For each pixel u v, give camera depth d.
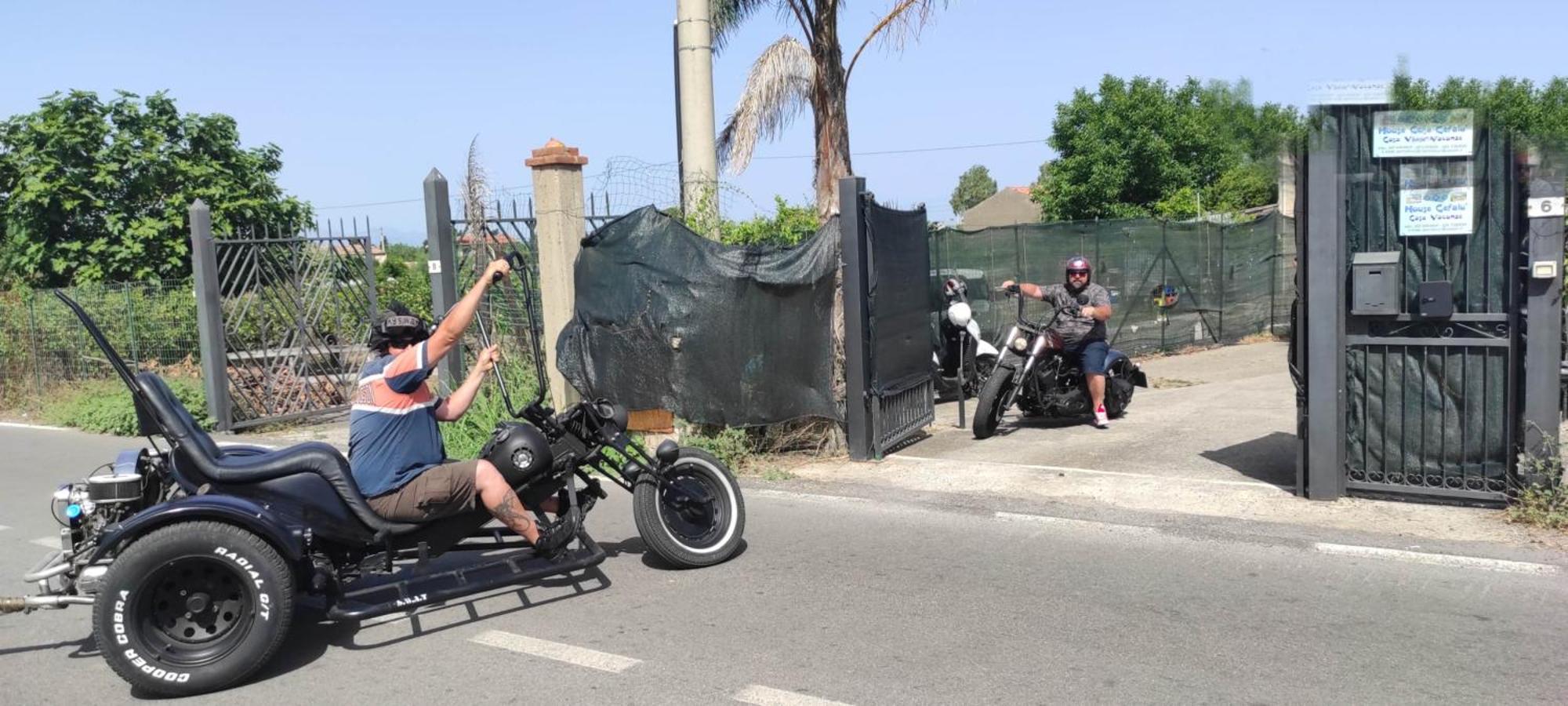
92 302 14.13
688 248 8.82
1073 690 4.28
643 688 4.46
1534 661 4.44
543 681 4.59
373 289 13.77
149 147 17.80
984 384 9.84
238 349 12.24
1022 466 8.41
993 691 4.29
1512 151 6.25
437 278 10.69
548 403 9.52
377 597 5.30
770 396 8.76
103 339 5.01
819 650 4.81
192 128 18.19
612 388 8.99
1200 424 9.83
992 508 7.20
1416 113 6.45
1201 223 16.45
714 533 6.23
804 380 8.83
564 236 9.77
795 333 8.77
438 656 4.95
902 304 9.48
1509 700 4.09
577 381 9.12
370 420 5.27
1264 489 7.27
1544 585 5.33
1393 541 6.04
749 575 5.97
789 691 4.36
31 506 8.59
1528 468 6.30
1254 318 17.75
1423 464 6.67
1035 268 14.30
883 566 6.07
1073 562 6.00
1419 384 6.63
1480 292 6.43
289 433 12.07
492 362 5.68
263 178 18.69
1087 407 10.04
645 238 8.95
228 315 12.14
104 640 4.50
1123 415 10.59
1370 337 6.73
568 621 5.34
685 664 4.70
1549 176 6.15
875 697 4.27
